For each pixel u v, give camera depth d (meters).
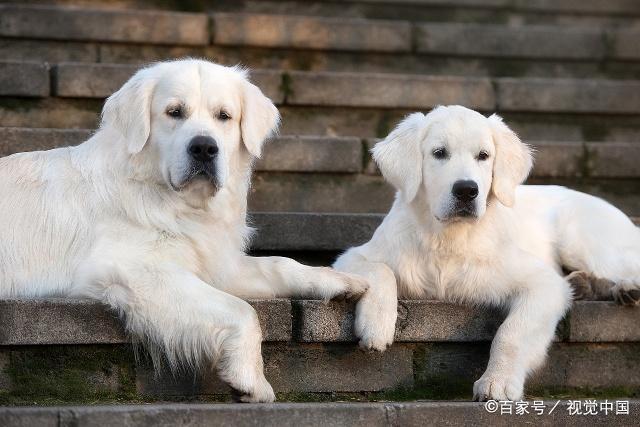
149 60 10.73
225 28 10.95
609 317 7.41
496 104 10.74
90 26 10.59
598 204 8.38
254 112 7.23
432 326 7.08
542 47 11.92
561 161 9.94
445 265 7.46
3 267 7.05
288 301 6.80
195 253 7.13
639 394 7.49
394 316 6.84
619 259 8.05
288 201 9.26
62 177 7.23
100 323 6.56
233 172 7.27
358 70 11.42
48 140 8.75
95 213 7.09
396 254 7.55
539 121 10.88
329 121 10.34
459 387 7.16
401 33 11.52
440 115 7.35
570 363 7.41
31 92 9.51
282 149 9.25
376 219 8.66
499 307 7.40
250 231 7.69
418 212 7.45
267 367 6.81
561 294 7.25
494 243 7.43
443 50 11.66
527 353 6.92
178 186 6.85
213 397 6.66
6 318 6.36
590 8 13.20
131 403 6.44
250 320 6.48
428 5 12.72
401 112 10.49
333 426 6.10
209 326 6.46
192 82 6.99
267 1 12.27
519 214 8.20
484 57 11.78
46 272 7.05
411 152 7.35
